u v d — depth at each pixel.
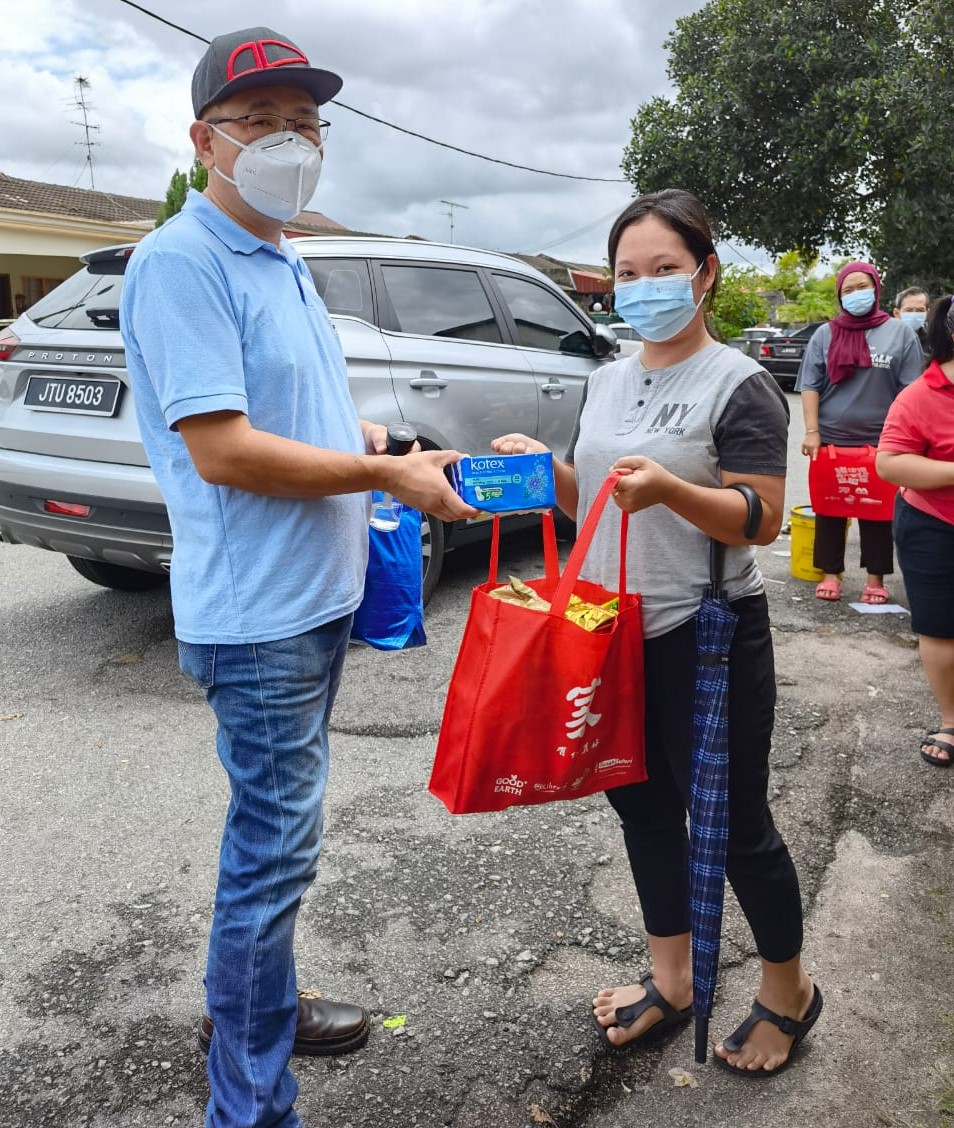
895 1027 2.21
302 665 1.72
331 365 1.85
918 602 3.39
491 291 5.55
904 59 15.17
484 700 1.76
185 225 1.63
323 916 2.58
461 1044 2.15
